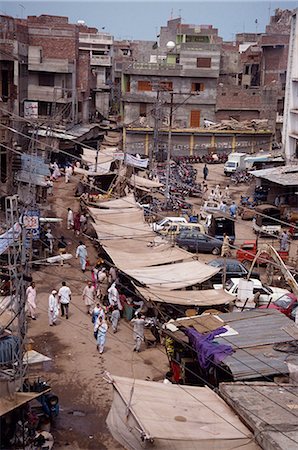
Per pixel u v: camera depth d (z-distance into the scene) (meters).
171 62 71.12
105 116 82.31
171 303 22.86
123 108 70.75
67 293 25.02
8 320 18.28
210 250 34.59
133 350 22.27
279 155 57.25
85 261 30.81
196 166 66.50
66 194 46.78
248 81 84.19
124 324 24.92
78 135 57.88
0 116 33.03
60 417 17.39
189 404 14.14
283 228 41.00
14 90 42.69
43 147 47.00
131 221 33.66
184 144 68.19
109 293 24.97
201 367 17.80
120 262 27.11
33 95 59.12
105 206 36.81
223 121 69.44
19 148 35.97
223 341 17.83
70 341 22.80
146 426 12.59
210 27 88.69
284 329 18.72
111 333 23.88
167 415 13.34
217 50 68.81
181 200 42.03
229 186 56.72
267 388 15.21
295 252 35.06
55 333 23.48
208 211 41.00
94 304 25.62
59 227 38.22
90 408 17.98
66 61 58.25
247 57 87.44
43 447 15.52
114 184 44.34
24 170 34.38
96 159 45.22
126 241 30.30
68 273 30.61
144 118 68.19
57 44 61.88
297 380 16.09
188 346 18.39
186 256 28.11
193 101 69.62
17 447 15.19
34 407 16.66
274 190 47.12
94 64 83.69
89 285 25.69
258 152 64.94
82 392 18.94
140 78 67.94
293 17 54.72
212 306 23.50
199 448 12.48
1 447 15.12
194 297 23.52
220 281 28.42
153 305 23.14
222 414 13.90
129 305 25.16
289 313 23.34
